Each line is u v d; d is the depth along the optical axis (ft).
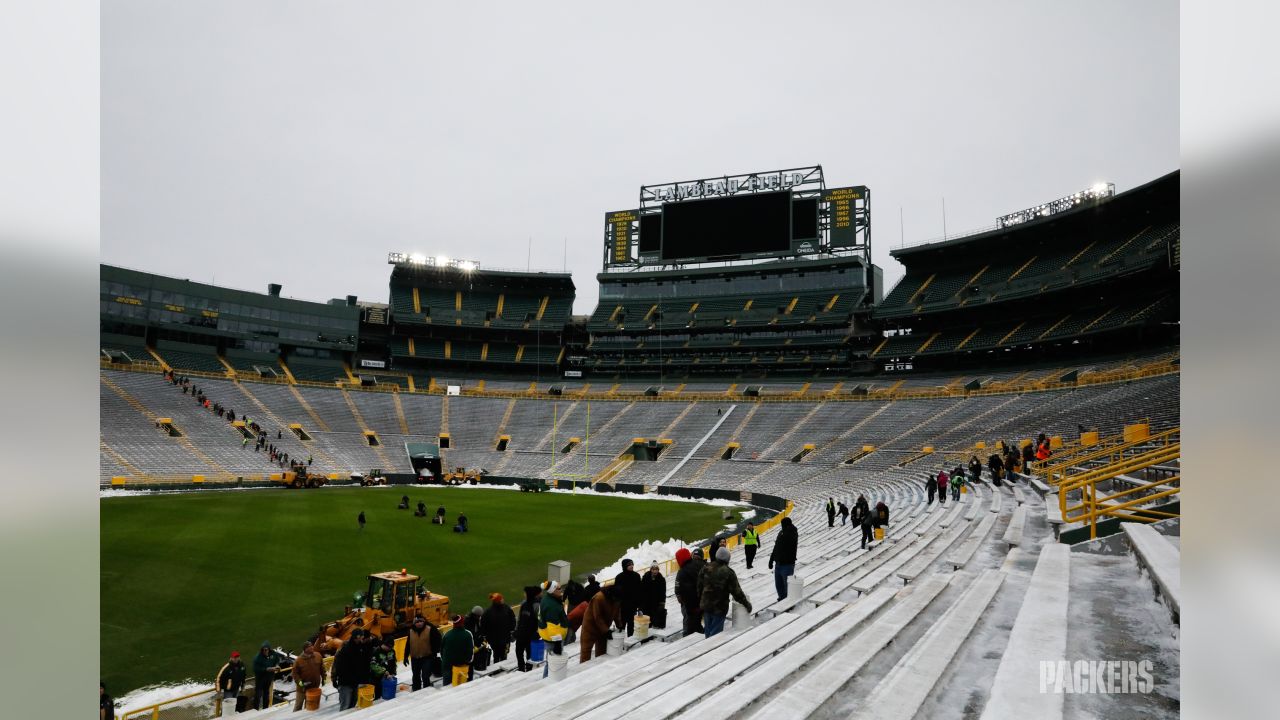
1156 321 176.86
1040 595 30.55
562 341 315.17
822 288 277.64
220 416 223.71
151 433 200.75
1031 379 198.08
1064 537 45.55
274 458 209.87
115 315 239.50
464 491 199.72
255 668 49.19
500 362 306.76
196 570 85.87
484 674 43.01
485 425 264.93
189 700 51.47
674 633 41.22
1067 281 200.34
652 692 24.94
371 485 211.00
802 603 40.40
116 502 144.56
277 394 252.62
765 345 273.13
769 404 245.65
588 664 35.86
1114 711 18.78
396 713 30.76
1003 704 18.74
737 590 37.22
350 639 40.14
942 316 236.63
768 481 190.39
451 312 306.14
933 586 37.70
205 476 189.67
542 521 138.41
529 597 42.78
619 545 112.47
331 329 286.87
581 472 226.38
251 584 80.43
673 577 79.77
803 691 21.93
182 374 240.32
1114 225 208.03
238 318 267.18
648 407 264.11
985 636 27.68
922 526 69.46
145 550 96.32
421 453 243.40
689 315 289.74
